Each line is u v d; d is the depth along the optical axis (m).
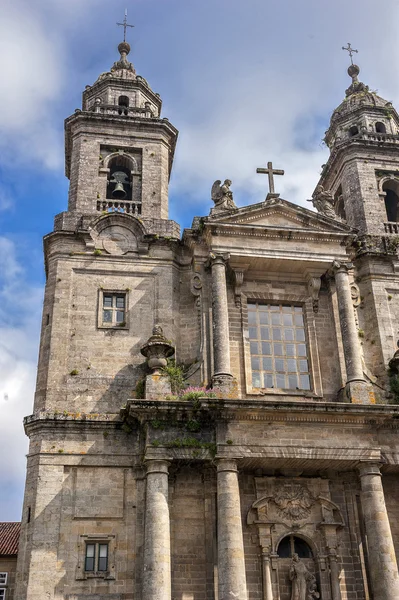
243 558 23.61
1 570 30.67
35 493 25.28
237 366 28.92
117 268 30.72
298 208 31.39
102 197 33.47
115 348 28.98
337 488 27.31
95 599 23.95
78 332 29.08
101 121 35.31
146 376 27.09
